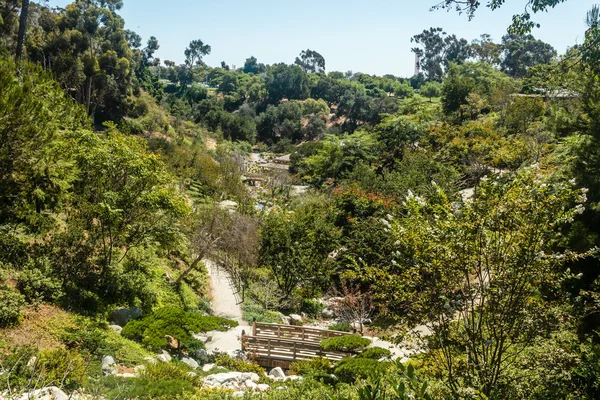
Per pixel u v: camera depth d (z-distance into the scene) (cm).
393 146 4503
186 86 13712
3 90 1317
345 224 2773
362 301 2097
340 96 12081
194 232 2316
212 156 6328
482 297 663
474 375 661
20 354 919
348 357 1469
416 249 689
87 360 1068
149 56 11919
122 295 1581
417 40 12356
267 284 2402
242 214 2772
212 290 2297
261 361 1587
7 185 1454
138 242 1725
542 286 677
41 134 1408
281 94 12431
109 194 1556
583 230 1130
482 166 3278
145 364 1176
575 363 712
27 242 1495
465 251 654
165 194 1738
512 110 4109
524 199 645
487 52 10562
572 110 1589
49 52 5644
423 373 747
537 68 5300
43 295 1294
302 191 4988
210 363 1464
